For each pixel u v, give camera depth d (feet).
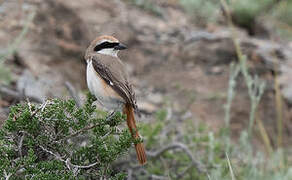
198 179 32.53
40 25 46.88
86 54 27.61
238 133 44.86
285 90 47.96
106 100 25.75
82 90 44.70
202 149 36.45
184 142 35.86
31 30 46.01
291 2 62.95
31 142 20.08
